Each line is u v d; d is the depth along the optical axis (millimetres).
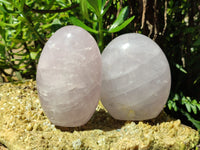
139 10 289
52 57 218
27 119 253
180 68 315
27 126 238
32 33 359
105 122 256
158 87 234
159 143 221
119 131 238
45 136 227
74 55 216
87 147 217
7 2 302
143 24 280
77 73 217
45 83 222
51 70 218
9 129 239
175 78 342
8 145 227
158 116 266
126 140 219
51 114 231
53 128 241
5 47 371
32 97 303
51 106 226
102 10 295
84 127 243
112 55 236
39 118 256
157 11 295
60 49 217
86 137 226
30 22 328
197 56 333
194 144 235
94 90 225
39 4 364
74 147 215
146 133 231
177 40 344
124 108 240
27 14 321
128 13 301
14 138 226
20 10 302
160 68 234
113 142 223
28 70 402
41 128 240
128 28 344
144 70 229
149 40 240
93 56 222
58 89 219
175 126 246
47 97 225
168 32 337
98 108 283
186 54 328
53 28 351
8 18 371
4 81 414
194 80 337
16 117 255
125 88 232
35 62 401
